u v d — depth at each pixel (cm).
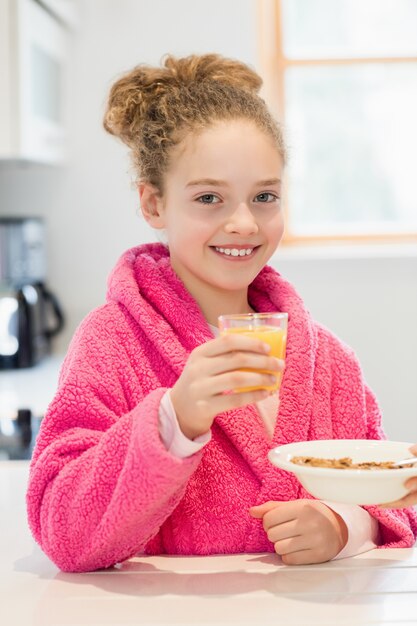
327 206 362
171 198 131
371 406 146
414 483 102
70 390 123
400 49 356
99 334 131
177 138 128
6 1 268
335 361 142
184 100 132
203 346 103
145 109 138
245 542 123
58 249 337
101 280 337
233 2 329
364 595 102
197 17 329
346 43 357
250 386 100
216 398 101
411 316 336
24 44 272
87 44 331
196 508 124
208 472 125
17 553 122
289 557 114
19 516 139
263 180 127
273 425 135
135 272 138
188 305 134
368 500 102
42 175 335
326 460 107
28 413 234
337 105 359
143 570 114
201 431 106
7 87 272
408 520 135
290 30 356
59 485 112
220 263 129
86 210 336
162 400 106
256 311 147
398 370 338
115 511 106
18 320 303
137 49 330
